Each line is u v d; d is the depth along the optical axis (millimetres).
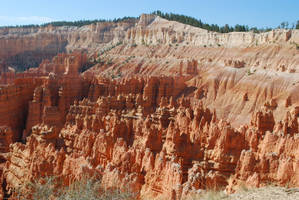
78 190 23578
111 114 77812
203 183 34281
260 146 46031
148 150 38219
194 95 125125
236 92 121750
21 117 84062
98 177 29969
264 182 34594
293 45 137375
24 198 29078
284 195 19906
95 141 44688
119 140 45062
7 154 46844
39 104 80812
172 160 38250
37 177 32375
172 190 28906
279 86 114812
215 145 46156
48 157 35688
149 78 105500
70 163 32531
